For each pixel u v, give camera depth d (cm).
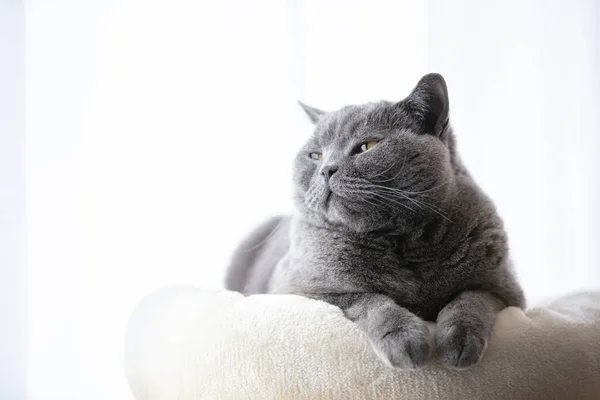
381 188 69
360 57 108
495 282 70
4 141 96
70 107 99
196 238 102
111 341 97
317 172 73
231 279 97
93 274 98
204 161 103
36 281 96
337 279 70
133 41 101
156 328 75
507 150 110
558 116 109
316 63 108
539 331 64
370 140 71
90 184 99
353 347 63
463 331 61
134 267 100
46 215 97
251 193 104
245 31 105
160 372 71
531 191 110
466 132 109
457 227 69
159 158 102
